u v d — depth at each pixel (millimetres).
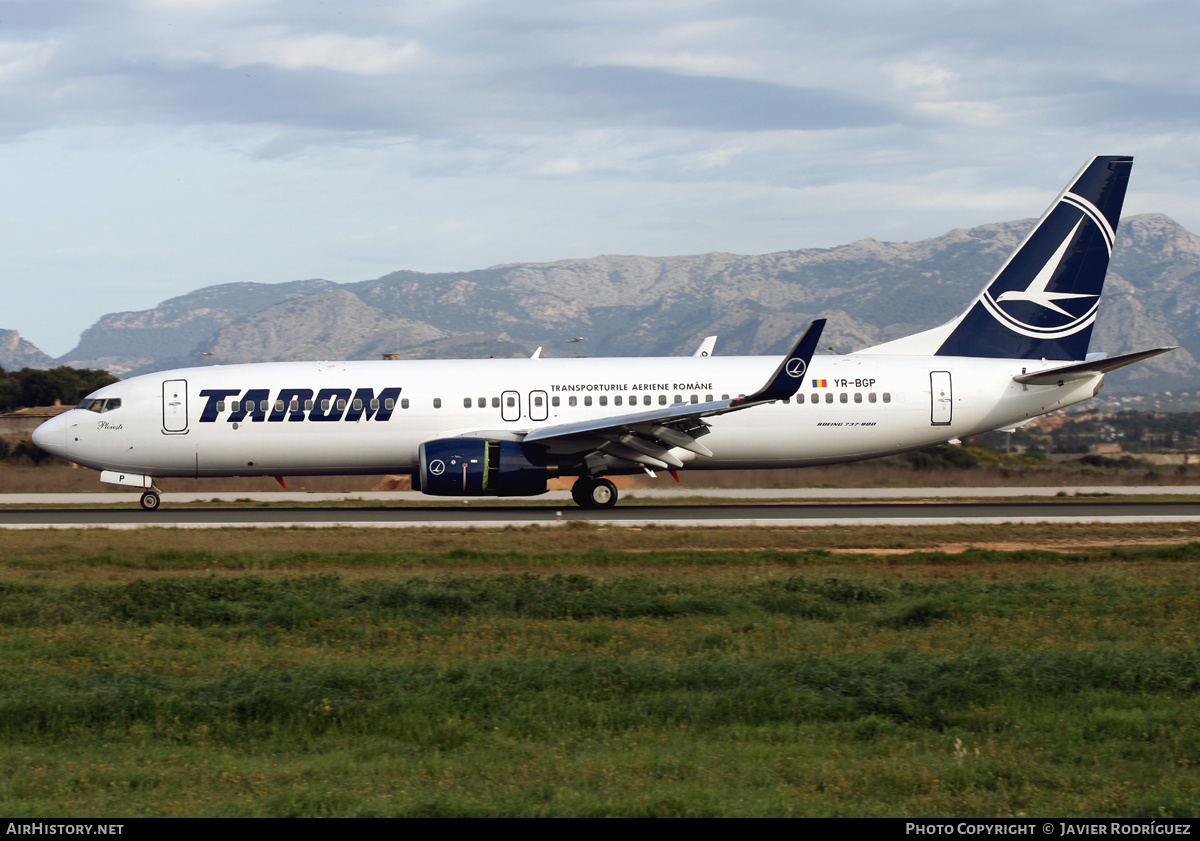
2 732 36406
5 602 59906
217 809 28328
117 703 38344
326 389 112938
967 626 52812
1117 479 161500
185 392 112812
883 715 38031
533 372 115188
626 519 104000
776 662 43375
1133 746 34375
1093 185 119812
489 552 79812
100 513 114812
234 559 77188
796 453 116312
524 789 29859
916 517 106000
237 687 40094
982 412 117500
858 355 119312
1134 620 53781
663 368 116312
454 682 41406
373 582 65500
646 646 48938
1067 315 120562
